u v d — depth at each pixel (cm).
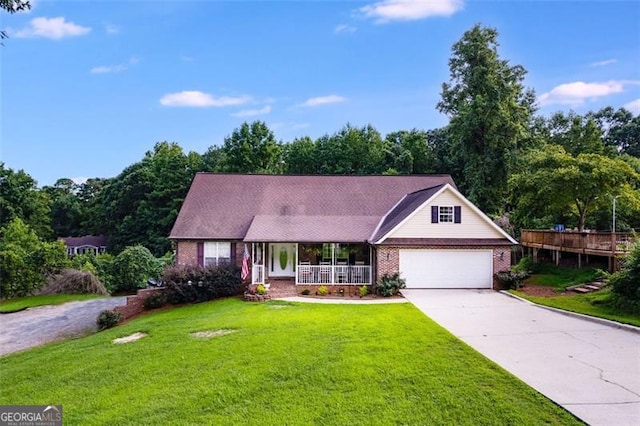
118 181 6481
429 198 2395
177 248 2638
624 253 2077
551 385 955
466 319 1647
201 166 6069
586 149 4553
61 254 3391
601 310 1734
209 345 1344
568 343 1299
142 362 1241
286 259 2711
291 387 996
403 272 2386
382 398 923
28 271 3175
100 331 2056
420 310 1828
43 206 6025
